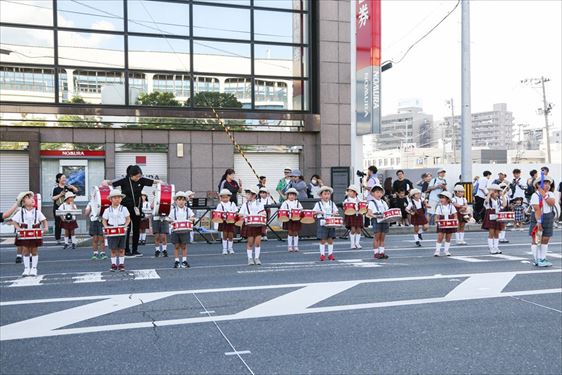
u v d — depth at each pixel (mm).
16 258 12734
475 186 21281
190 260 12844
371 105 22828
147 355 6090
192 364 5820
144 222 16031
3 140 19812
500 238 16109
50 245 15992
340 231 17875
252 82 23234
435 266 11797
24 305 8242
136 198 13570
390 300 8602
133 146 21438
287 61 23734
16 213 10664
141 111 21438
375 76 22797
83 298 8688
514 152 92438
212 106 22609
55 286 9648
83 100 21109
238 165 22906
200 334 6852
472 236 18203
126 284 9820
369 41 22719
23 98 20438
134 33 21688
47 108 20391
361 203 14703
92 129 20984
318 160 23875
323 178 23656
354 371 5641
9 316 7629
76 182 20891
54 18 20734
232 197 15844
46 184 20625
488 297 8828
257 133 23078
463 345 6477
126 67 21578
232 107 22953
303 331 6992
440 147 121188
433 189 18875
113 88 21453
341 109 23953
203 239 17297
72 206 15234
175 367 5734
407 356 6094
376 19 22656
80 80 21078
